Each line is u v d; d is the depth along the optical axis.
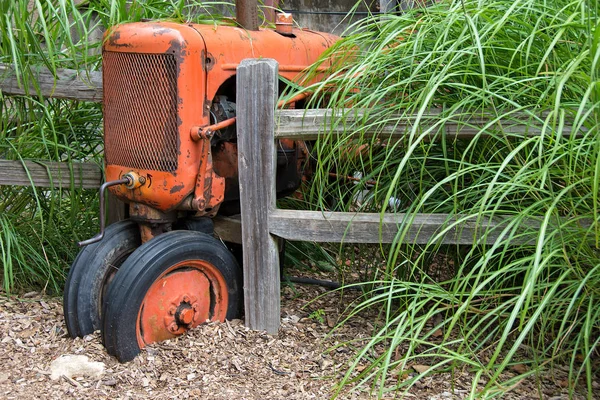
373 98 3.06
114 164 3.31
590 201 2.83
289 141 3.83
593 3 2.85
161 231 3.35
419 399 2.79
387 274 3.02
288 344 3.29
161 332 3.22
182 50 3.13
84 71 3.98
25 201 4.09
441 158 3.20
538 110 2.91
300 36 3.85
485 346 3.17
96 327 3.29
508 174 3.03
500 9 3.08
